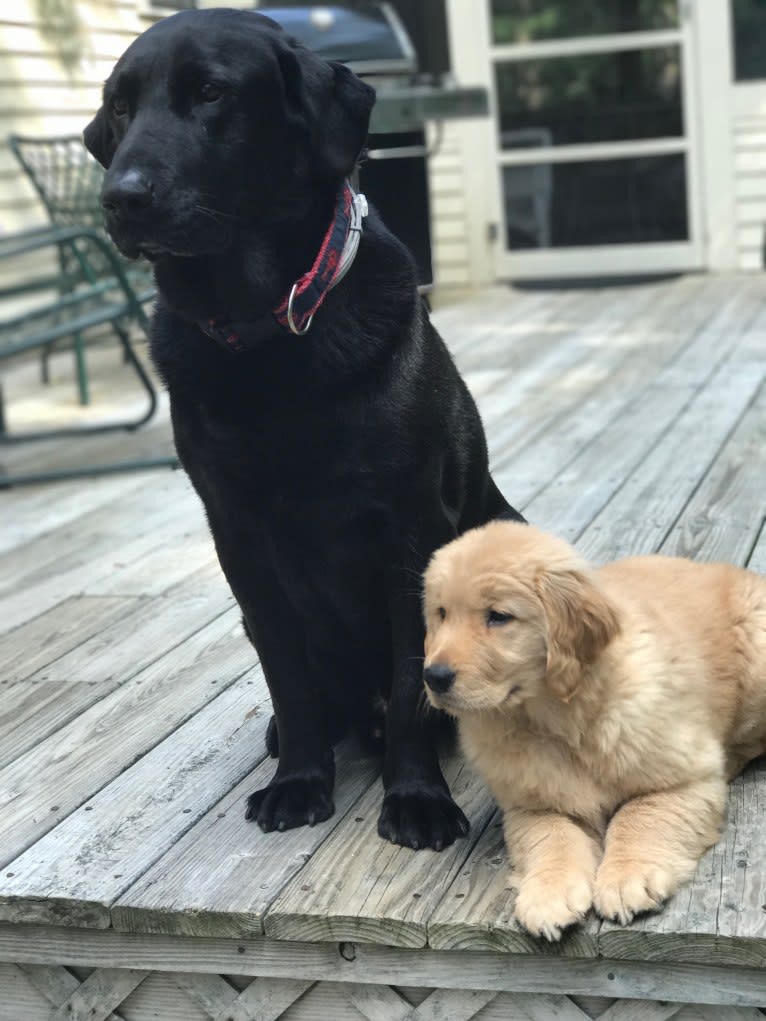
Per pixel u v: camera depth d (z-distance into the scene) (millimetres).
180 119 1207
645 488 2352
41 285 3461
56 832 1360
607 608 1134
